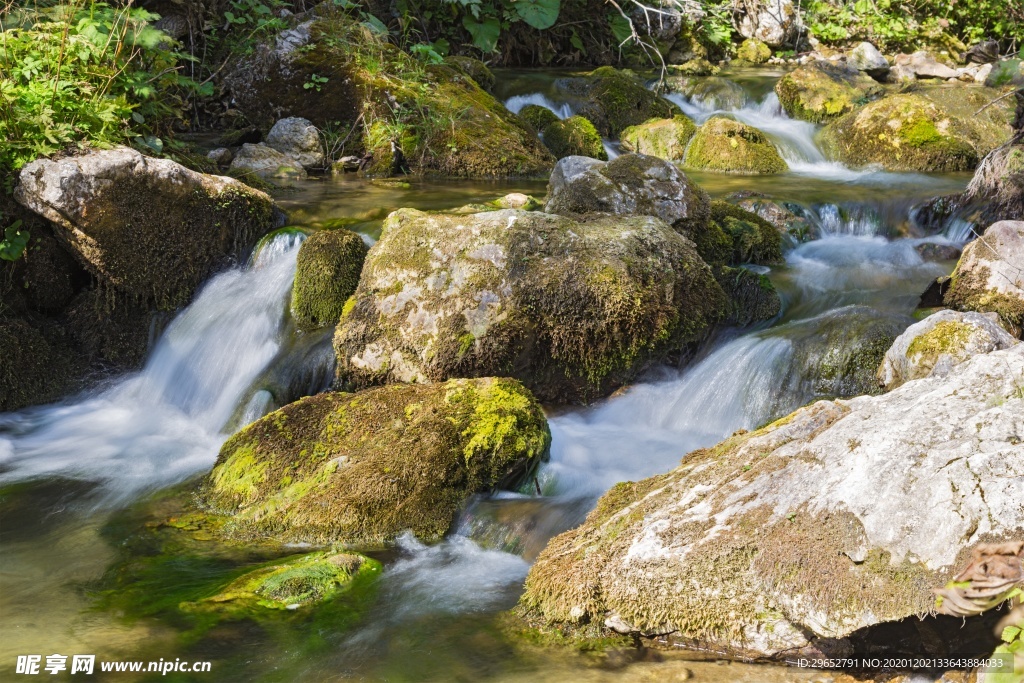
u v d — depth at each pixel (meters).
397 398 4.83
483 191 8.29
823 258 6.96
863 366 5.14
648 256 5.53
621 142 10.84
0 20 6.93
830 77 11.90
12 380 5.96
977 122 9.98
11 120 6.01
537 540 4.16
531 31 13.35
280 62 9.55
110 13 7.10
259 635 3.52
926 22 15.10
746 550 3.19
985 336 4.60
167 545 4.25
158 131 7.73
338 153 9.21
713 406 5.30
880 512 3.06
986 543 2.87
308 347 5.77
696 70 13.59
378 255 5.56
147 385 6.17
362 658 3.38
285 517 4.34
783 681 3.12
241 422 5.61
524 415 4.69
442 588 3.87
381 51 9.87
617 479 4.68
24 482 4.96
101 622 3.63
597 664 3.28
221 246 6.48
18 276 6.25
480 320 5.20
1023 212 7.03
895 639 3.10
